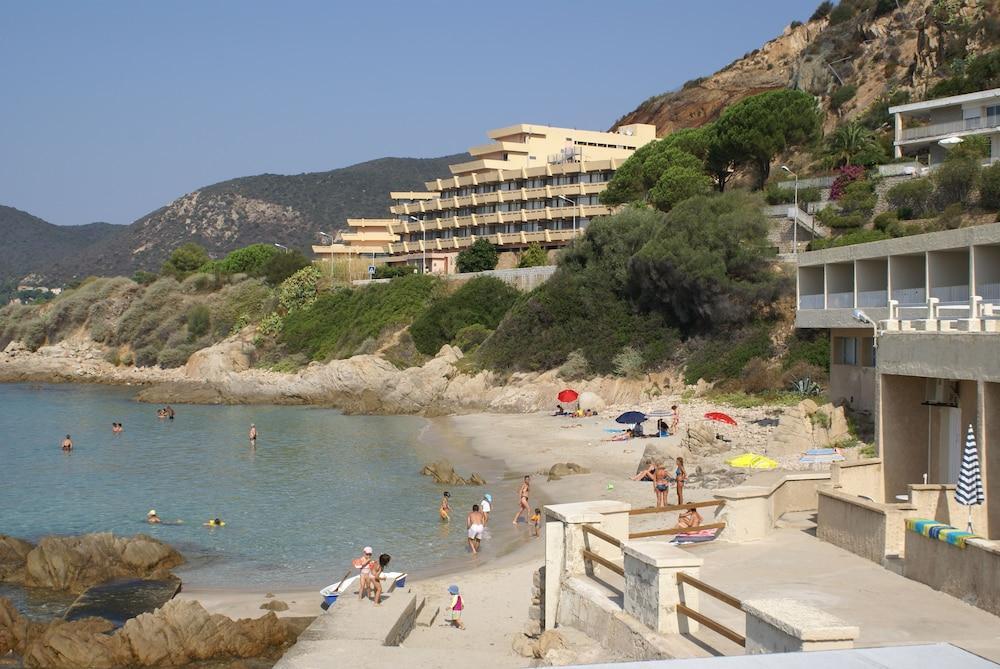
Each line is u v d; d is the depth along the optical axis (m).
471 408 82.62
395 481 50.91
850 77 131.25
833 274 49.22
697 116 180.25
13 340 145.62
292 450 63.59
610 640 15.85
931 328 24.95
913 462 26.16
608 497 41.84
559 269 88.31
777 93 98.19
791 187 87.75
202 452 63.38
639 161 107.94
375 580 25.11
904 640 14.79
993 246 36.12
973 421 24.12
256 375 104.62
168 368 123.94
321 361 106.62
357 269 131.50
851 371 47.41
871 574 18.91
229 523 41.19
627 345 78.44
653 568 14.78
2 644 25.69
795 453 45.06
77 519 42.59
